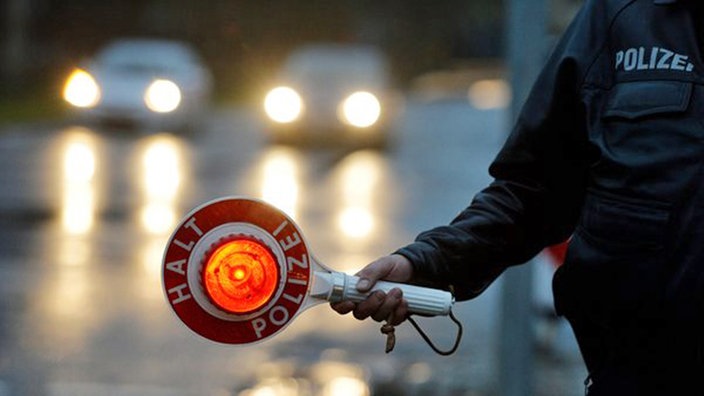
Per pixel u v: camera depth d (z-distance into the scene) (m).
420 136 60.22
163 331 18.12
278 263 5.14
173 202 31.09
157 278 21.67
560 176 6.09
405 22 132.62
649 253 5.46
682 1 5.66
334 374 16.27
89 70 54.44
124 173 37.41
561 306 5.88
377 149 50.66
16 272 21.69
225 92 92.06
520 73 12.52
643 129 5.55
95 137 50.50
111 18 87.19
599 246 5.61
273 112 50.41
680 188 5.42
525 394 12.73
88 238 25.25
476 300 21.42
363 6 120.69
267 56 94.25
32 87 72.62
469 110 85.19
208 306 5.10
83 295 20.14
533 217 6.14
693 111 5.48
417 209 31.97
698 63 5.56
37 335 17.56
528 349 12.73
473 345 17.94
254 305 5.11
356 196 34.34
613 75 5.79
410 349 17.72
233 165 42.00
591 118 5.79
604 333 5.71
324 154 48.72
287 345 17.80
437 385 15.43
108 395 14.77
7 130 51.94
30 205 29.48
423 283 5.90
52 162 39.78
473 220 6.07
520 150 6.12
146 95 52.75
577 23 6.01
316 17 100.62
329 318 19.66
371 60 52.69
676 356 5.48
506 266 6.18
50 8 85.38
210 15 92.56
